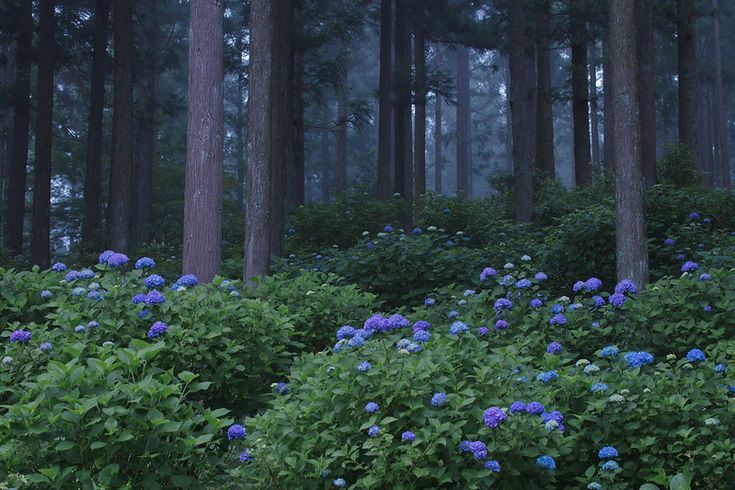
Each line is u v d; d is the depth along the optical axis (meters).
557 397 5.52
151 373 5.06
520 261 11.33
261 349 6.70
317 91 28.67
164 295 6.82
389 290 10.67
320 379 5.41
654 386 5.35
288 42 17.64
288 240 17.31
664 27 30.64
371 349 5.54
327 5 30.84
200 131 10.48
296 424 5.12
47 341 6.18
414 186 33.66
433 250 10.78
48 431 4.47
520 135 18.42
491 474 4.73
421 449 4.74
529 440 4.86
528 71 29.41
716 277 7.54
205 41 10.58
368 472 4.75
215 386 6.35
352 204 18.09
